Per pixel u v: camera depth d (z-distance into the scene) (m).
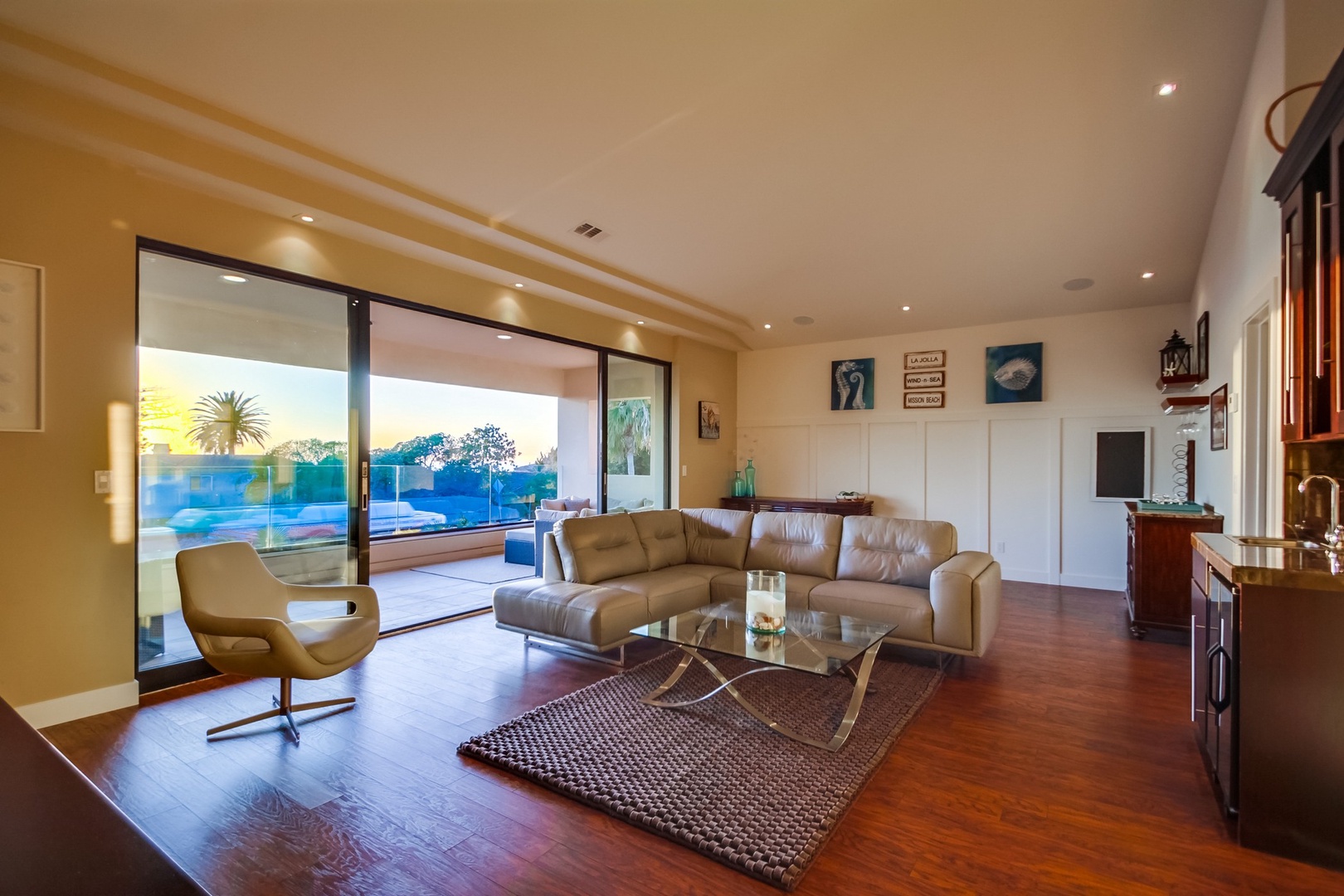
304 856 1.91
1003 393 6.43
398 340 7.38
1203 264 4.82
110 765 2.46
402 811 2.16
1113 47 3.03
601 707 3.03
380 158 3.46
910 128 3.62
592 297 5.47
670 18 2.78
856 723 2.87
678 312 6.55
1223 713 2.14
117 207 3.02
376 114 3.12
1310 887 1.79
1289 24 2.52
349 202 3.69
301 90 2.90
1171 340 5.24
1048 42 3.00
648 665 3.67
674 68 3.07
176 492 3.30
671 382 7.11
